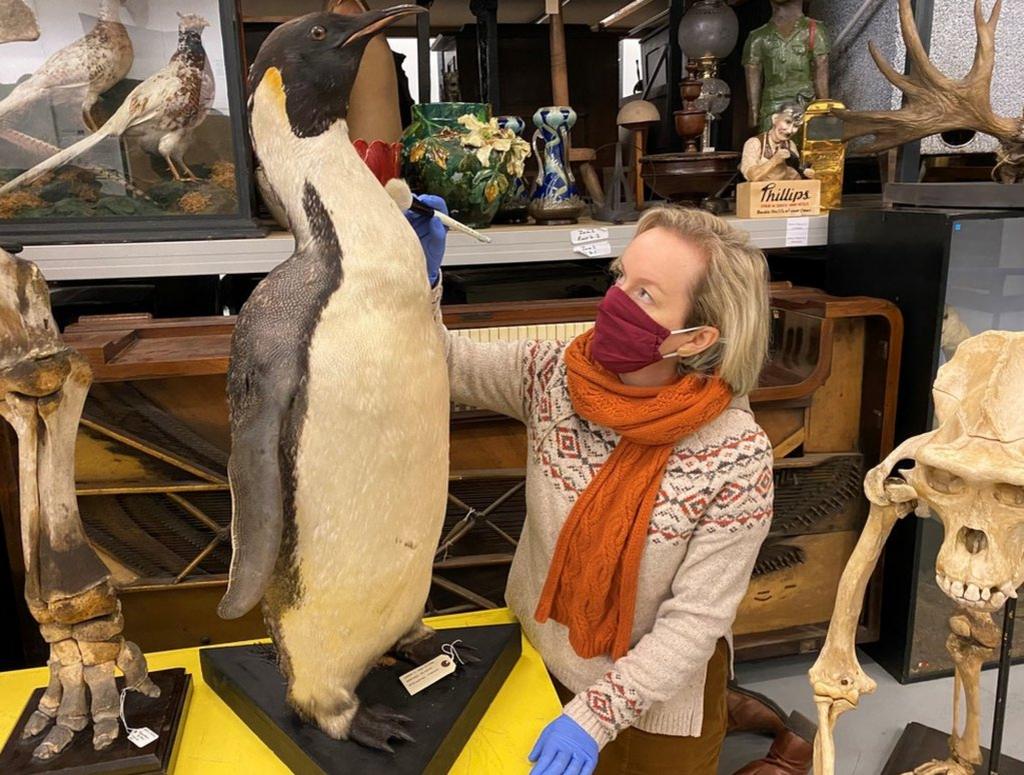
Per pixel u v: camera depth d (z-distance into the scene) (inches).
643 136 68.3
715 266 36.1
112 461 49.8
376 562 31.6
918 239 57.7
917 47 66.3
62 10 49.4
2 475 49.7
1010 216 56.4
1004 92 73.9
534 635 43.3
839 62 80.1
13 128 50.4
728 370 37.0
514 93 76.6
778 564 62.0
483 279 70.0
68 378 31.0
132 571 51.9
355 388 28.7
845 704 40.1
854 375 60.4
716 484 37.4
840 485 61.4
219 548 52.6
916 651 64.9
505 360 43.4
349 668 33.6
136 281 66.9
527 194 71.4
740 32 85.2
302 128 28.9
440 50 81.1
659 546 37.8
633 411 36.6
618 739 42.8
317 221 29.0
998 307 60.5
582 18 80.4
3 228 51.5
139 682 35.3
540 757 34.7
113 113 51.6
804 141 67.3
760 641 62.2
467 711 35.8
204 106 52.7
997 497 33.6
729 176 64.8
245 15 69.6
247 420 28.7
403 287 29.5
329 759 32.4
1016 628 66.2
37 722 33.6
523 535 45.6
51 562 32.1
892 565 64.8
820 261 74.4
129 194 52.9
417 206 36.4
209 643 54.1
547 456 40.9
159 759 32.5
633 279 36.9
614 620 39.2
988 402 34.3
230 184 54.2
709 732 43.9
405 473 31.1
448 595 57.4
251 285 72.7
